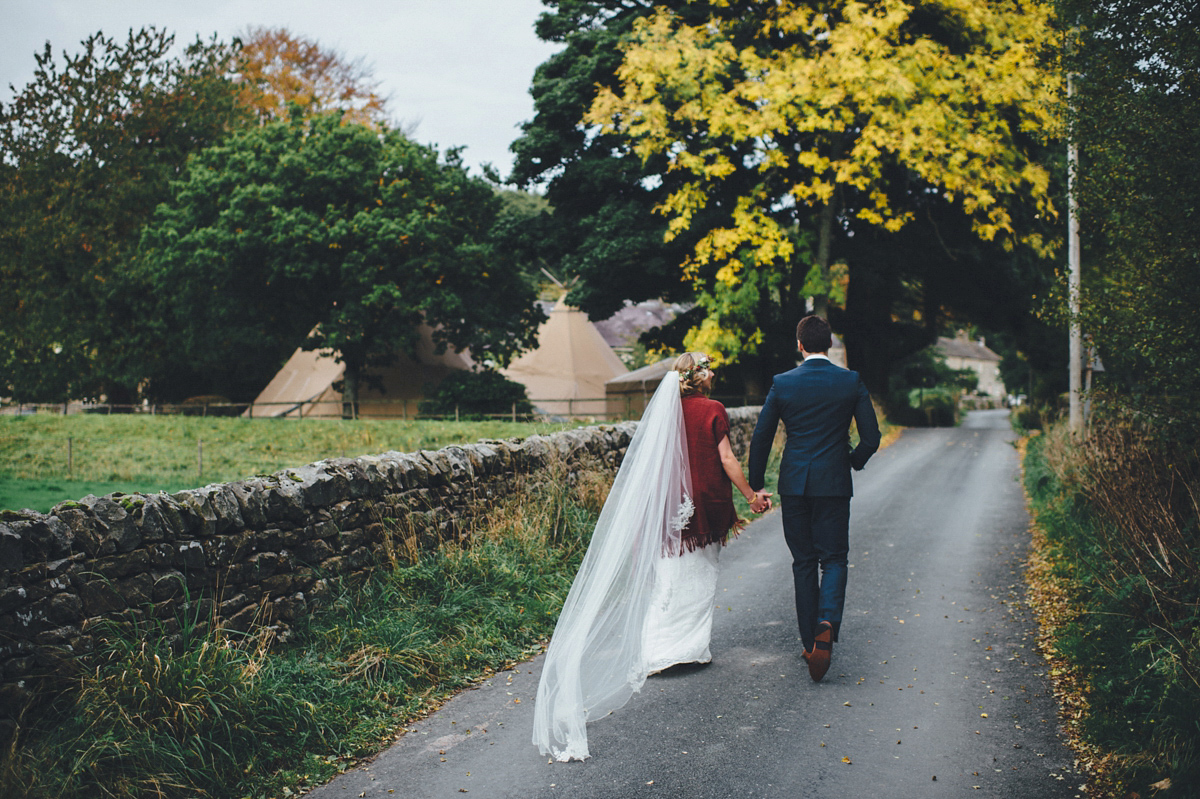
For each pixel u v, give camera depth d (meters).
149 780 3.30
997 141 18.38
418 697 4.43
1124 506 5.52
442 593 5.60
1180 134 5.06
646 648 4.73
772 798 3.28
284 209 27.61
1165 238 5.25
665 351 27.03
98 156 34.25
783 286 23.59
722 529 4.80
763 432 4.77
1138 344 5.62
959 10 18.59
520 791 3.41
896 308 32.06
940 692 4.35
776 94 17.91
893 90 17.31
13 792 3.07
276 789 3.48
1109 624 4.77
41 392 35.34
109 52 34.25
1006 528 9.17
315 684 4.21
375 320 28.95
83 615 3.74
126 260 33.41
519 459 7.82
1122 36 5.46
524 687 4.64
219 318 29.42
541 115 23.73
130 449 19.38
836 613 4.44
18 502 12.05
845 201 22.28
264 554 4.73
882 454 18.11
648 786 3.41
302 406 31.39
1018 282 24.50
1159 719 3.51
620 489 4.46
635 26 20.50
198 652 3.93
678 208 19.95
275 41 37.25
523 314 31.25
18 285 33.84
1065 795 3.24
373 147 28.52
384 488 5.88
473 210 30.66
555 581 6.38
